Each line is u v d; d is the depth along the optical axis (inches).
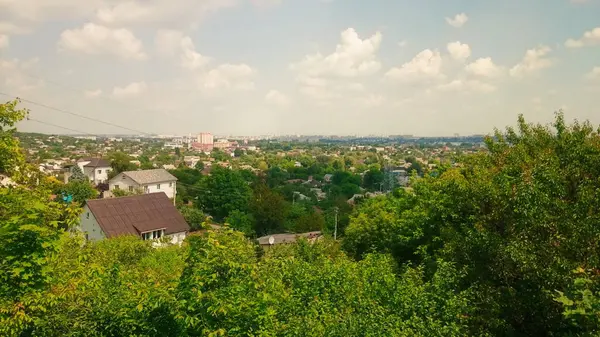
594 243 320.5
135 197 1339.8
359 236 857.5
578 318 240.5
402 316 313.3
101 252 493.7
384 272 372.8
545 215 340.8
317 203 2647.6
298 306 309.1
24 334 231.9
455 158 637.9
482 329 354.9
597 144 411.8
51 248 243.3
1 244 230.5
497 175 425.7
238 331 230.8
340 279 355.6
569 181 389.4
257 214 1945.1
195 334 235.0
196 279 228.1
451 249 440.8
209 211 2116.1
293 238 1550.2
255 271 258.4
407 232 683.4
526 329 377.1
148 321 241.3
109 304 260.8
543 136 499.5
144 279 319.0
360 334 266.2
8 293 227.1
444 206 577.6
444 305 321.4
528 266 330.6
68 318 243.3
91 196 1717.5
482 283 387.2
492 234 388.5
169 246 938.1
